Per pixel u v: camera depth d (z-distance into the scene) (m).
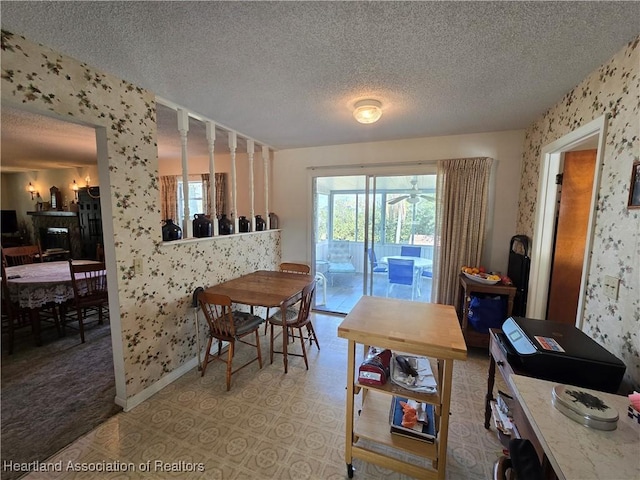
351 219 3.90
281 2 1.19
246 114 2.59
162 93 2.13
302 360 2.78
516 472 0.80
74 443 1.74
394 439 1.50
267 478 1.52
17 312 2.95
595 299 1.63
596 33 1.38
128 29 1.37
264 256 3.79
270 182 4.25
